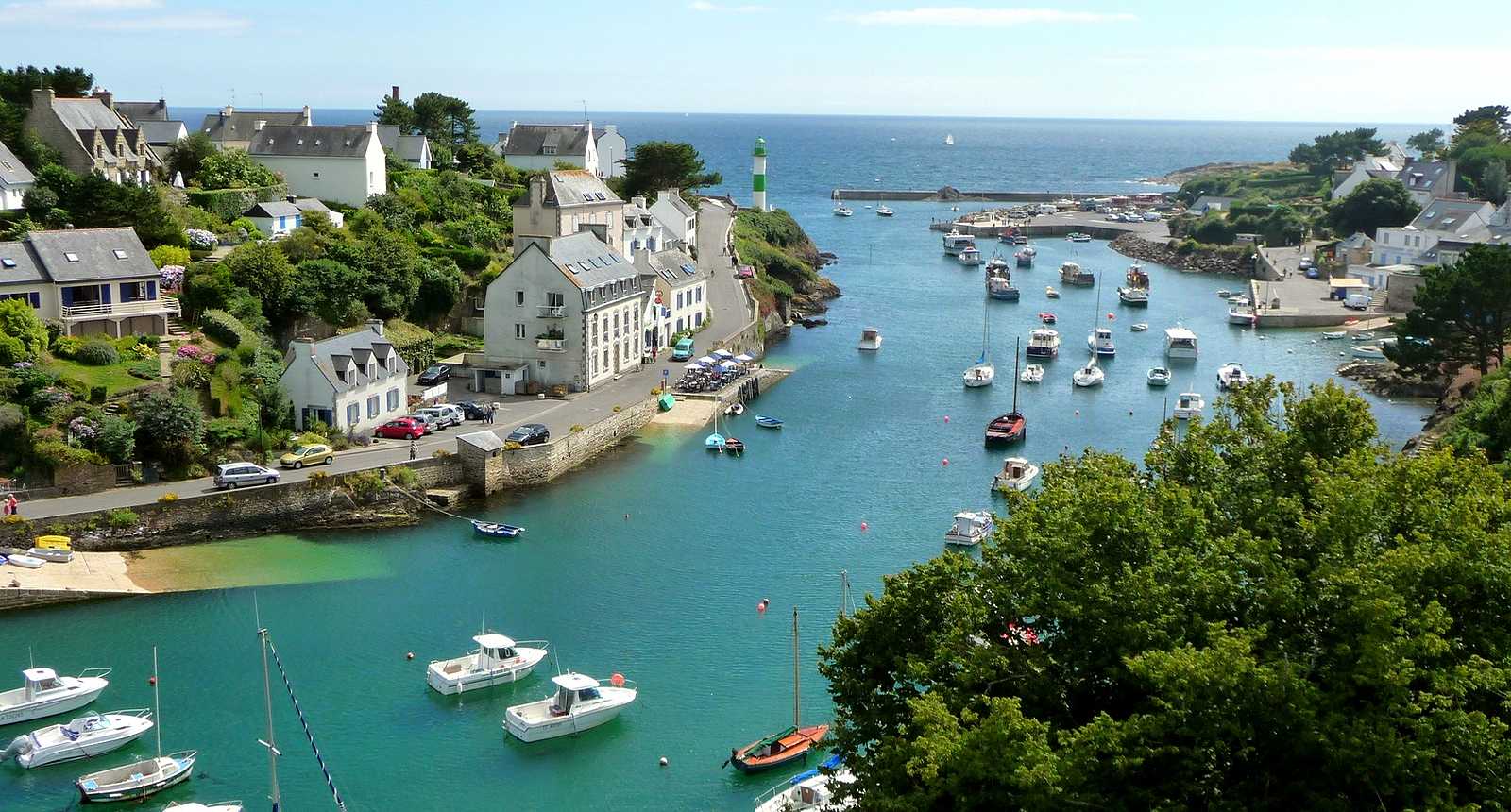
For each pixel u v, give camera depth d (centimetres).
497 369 12700
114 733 6347
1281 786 4022
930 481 10875
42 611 7825
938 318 19000
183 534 8931
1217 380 14925
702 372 13762
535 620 7912
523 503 10125
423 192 17050
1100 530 4691
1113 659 4412
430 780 6184
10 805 5872
